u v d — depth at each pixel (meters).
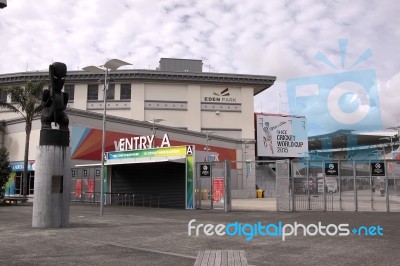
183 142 47.88
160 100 58.12
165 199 29.66
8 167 28.56
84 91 56.78
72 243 10.20
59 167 13.88
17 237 11.20
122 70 56.56
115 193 29.17
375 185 23.17
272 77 61.28
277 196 22.45
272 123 63.84
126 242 10.48
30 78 56.59
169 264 7.77
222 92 60.69
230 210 22.73
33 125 34.97
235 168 57.75
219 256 7.54
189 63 65.06
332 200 22.47
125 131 38.72
